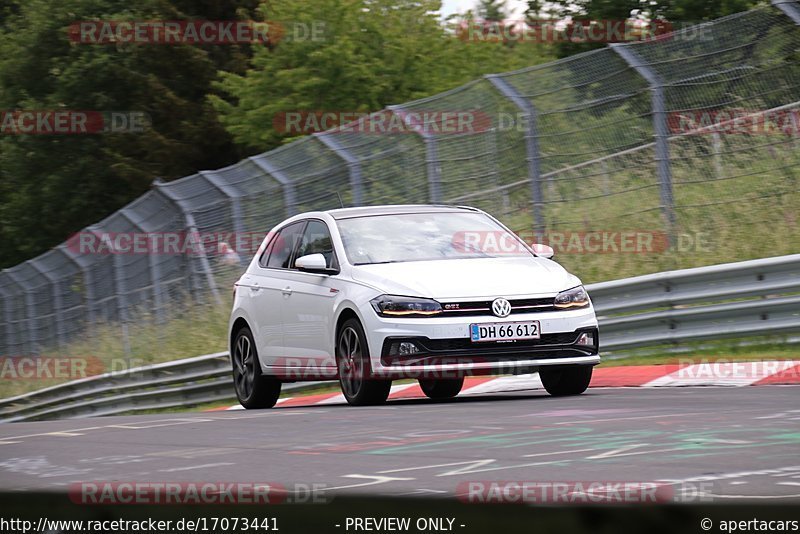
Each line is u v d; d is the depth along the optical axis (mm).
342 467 17516
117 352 73375
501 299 30609
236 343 38750
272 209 60406
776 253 47281
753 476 14477
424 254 33531
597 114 50156
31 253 170625
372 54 119938
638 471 15375
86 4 169875
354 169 55438
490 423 23281
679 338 41875
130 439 24375
